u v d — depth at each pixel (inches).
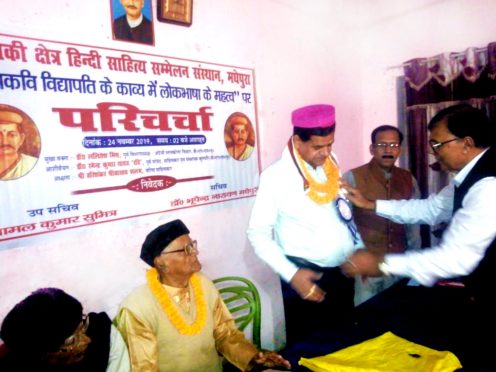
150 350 44.5
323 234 62.5
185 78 68.2
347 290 67.3
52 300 36.3
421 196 103.5
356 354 39.9
